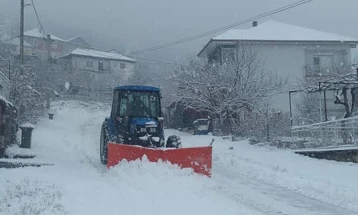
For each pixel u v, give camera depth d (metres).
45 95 33.59
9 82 21.02
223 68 24.89
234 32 31.59
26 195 8.51
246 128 20.98
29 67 27.27
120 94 13.20
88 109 43.59
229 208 7.71
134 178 9.96
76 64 66.19
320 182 10.77
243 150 16.92
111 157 11.25
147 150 10.79
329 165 13.40
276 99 29.31
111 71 67.88
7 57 38.47
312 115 24.86
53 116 31.98
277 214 7.68
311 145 16.33
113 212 6.95
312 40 30.36
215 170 12.84
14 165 13.09
